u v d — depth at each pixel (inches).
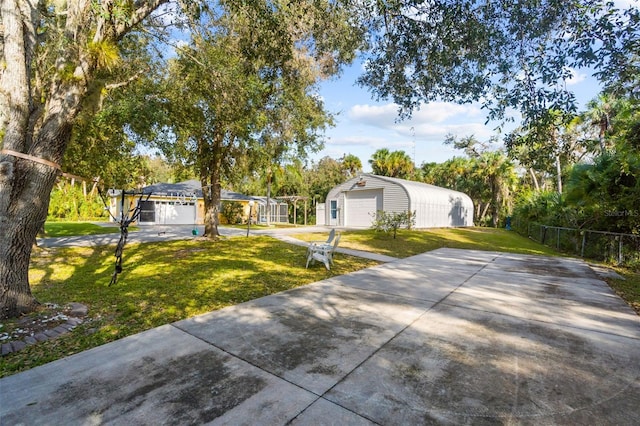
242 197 1147.9
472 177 1229.7
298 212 1465.3
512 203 1136.2
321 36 232.4
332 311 183.5
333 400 97.7
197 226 883.4
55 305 180.2
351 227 873.5
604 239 395.2
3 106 183.3
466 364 120.8
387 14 194.5
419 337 146.3
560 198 527.2
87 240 498.3
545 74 173.8
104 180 520.1
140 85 343.0
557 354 130.2
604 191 385.1
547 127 183.8
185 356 126.4
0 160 159.2
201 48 296.8
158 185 1053.2
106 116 330.0
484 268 327.6
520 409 93.5
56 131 169.8
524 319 172.4
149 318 169.2
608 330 157.4
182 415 90.0
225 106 350.6
